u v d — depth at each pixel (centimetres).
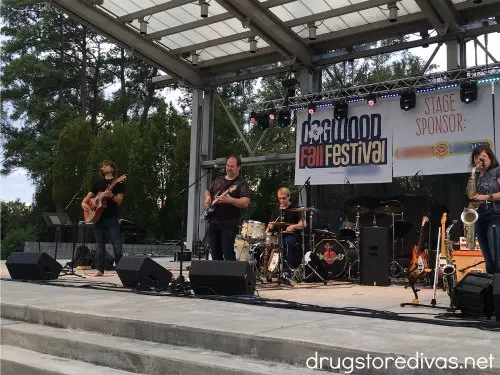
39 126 2509
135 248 1565
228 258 552
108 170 734
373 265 685
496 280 353
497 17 905
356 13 959
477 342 285
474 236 475
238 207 555
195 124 1234
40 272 641
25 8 2577
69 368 329
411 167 940
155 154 1766
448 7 858
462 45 938
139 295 501
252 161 1147
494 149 862
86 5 956
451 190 929
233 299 454
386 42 1164
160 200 1775
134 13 983
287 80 1066
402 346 273
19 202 2289
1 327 409
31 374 336
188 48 1117
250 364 288
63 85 2589
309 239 760
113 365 331
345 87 1023
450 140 904
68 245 1611
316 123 1045
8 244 1773
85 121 1856
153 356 310
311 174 1044
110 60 2636
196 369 291
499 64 850
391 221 840
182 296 484
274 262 677
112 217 725
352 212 875
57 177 1784
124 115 2566
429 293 572
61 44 2541
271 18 957
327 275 748
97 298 477
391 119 965
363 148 989
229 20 1011
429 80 924
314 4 924
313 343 282
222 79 1214
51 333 382
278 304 425
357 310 397
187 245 1187
